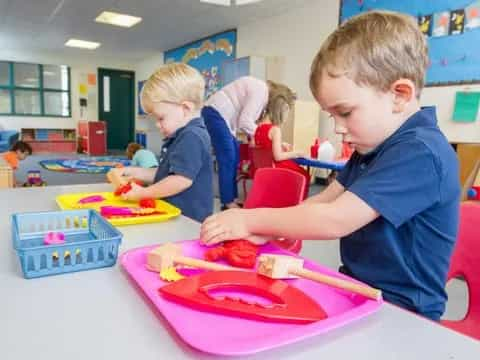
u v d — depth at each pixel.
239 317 0.40
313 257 1.99
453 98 2.99
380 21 0.55
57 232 0.66
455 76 2.96
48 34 6.17
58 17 5.17
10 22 5.46
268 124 2.58
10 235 0.66
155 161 2.58
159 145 7.32
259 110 2.72
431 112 0.61
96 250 0.53
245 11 4.66
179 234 0.71
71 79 8.23
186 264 0.51
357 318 0.40
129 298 0.44
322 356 0.34
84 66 8.32
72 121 8.37
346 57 0.54
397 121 0.58
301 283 0.50
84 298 0.44
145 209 0.86
